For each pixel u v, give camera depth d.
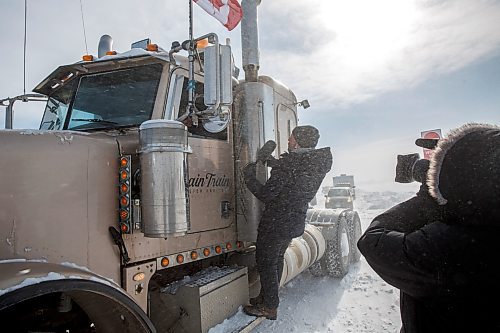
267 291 3.46
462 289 1.07
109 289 1.91
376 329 4.09
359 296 5.17
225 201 3.57
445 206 1.16
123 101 3.02
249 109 3.81
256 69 4.00
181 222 2.36
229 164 3.69
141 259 2.61
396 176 1.54
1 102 3.93
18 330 2.02
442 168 1.16
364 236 1.39
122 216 2.39
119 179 2.44
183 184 2.41
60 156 2.12
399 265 1.21
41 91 3.69
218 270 3.49
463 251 1.06
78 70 3.22
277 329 4.11
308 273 6.26
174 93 3.03
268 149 3.66
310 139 3.80
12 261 1.79
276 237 3.49
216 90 2.59
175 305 2.98
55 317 2.18
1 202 1.87
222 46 2.64
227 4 3.64
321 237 5.74
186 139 2.49
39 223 1.98
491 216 1.01
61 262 2.04
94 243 2.24
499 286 1.00
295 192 3.54
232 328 3.12
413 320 1.30
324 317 4.44
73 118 3.12
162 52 3.01
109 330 2.13
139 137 2.42
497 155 1.03
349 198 19.50
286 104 4.75
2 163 1.91
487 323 1.04
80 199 2.19
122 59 3.00
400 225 1.39
